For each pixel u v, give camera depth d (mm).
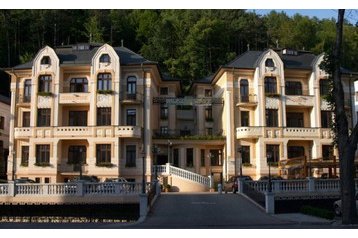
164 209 27750
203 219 23875
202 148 52688
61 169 48250
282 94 51031
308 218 24672
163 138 51500
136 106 49750
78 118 50094
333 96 22531
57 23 75812
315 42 77750
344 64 65938
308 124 52219
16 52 72750
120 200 30703
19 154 49000
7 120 59562
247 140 50469
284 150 49625
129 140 48875
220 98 53844
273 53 51625
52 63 49469
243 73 51625
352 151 20594
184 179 46375
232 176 47188
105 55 49562
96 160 47594
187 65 70500
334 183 32750
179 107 57594
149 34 78375
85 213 30734
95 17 76125
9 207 31109
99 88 49062
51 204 30953
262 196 27828
